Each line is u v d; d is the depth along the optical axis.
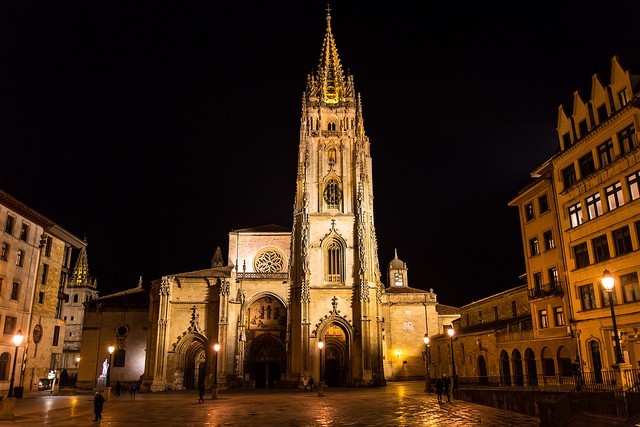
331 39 97.12
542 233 50.94
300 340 74.31
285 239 90.38
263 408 39.47
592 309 42.25
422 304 99.38
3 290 55.28
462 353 71.25
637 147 37.31
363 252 77.19
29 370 59.81
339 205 82.25
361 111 87.25
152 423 29.34
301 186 82.06
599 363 41.56
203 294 79.56
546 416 26.88
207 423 29.16
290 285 78.00
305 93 89.00
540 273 51.16
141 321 87.31
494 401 39.06
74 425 28.48
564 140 48.34
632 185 38.62
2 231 55.34
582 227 44.03
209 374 75.69
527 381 50.72
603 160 42.09
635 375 26.34
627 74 39.28
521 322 55.84
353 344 74.69
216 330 77.56
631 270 38.16
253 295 82.94
